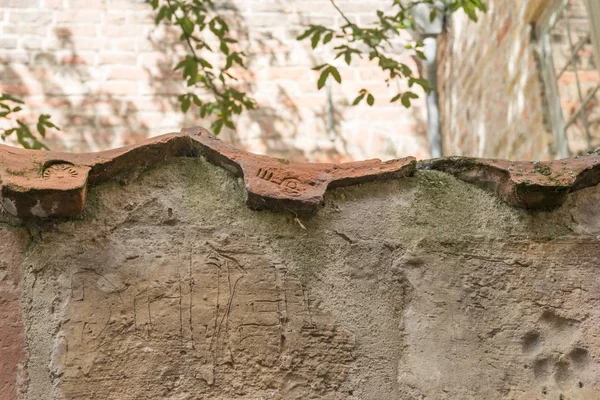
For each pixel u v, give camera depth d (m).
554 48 4.91
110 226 1.56
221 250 1.56
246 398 1.44
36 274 1.50
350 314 1.54
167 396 1.42
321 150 6.50
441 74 6.80
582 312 1.58
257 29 6.77
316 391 1.47
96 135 6.36
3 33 6.56
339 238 1.61
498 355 1.53
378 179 1.68
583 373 1.53
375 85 6.72
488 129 5.76
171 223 1.58
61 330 1.45
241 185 1.64
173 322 1.48
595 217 1.68
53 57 6.55
